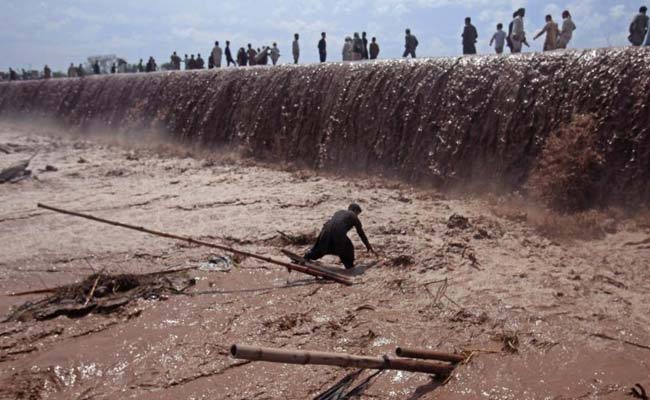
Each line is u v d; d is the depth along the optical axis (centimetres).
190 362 582
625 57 1191
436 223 1061
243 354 415
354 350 596
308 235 998
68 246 979
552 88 1282
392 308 698
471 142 1404
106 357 596
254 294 759
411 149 1534
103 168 1770
